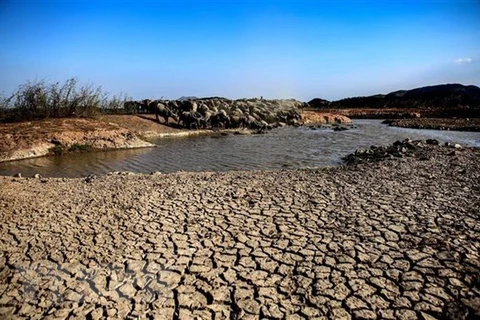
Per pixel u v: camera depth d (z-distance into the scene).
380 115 45.97
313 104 69.56
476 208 6.48
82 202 7.79
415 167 10.52
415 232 5.55
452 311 3.72
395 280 4.32
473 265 4.51
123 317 3.96
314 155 16.02
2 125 18.61
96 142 18.17
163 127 25.75
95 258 5.23
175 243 5.62
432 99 61.00
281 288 4.32
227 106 35.12
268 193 8.06
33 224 6.53
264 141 21.48
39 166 13.82
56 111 22.25
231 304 4.09
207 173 10.91
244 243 5.53
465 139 20.69
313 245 5.34
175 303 4.16
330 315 3.81
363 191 7.95
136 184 9.37
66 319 3.97
